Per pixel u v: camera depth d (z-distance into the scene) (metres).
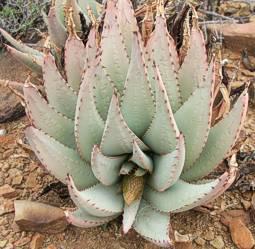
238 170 0.97
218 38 1.37
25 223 0.91
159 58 0.83
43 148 0.80
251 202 0.96
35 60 1.11
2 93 1.23
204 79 0.77
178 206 0.79
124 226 0.77
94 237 0.90
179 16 1.01
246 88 0.84
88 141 0.82
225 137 0.82
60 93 0.88
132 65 0.76
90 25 1.06
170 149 0.79
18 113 1.21
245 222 0.94
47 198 0.98
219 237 0.91
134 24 0.93
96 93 0.83
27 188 1.02
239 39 1.39
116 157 0.79
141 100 0.79
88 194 0.79
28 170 1.06
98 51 0.80
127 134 0.77
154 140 0.80
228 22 1.48
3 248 0.91
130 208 0.81
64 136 0.87
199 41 0.84
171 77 0.84
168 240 0.76
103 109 0.85
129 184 0.82
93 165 0.77
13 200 1.00
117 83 0.87
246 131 1.14
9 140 1.14
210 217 0.94
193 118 0.80
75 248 0.90
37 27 1.53
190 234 0.91
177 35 1.03
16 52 1.11
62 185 0.97
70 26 0.91
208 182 0.85
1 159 1.10
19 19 1.57
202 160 0.85
